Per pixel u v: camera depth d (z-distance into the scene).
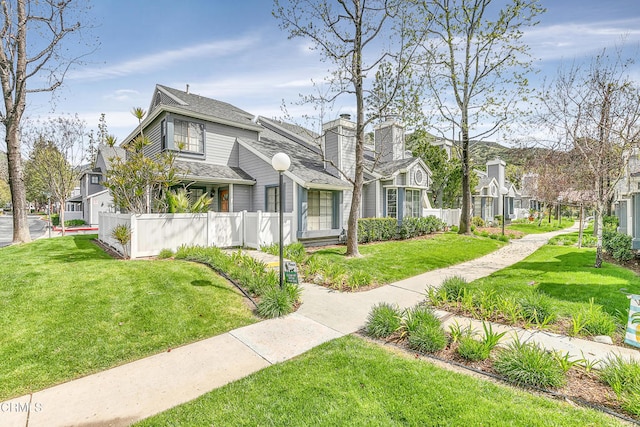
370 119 9.81
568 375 3.08
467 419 2.43
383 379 3.01
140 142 9.51
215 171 12.78
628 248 8.55
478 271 8.42
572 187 14.62
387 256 10.05
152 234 8.52
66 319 4.32
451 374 3.13
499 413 2.50
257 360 3.52
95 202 25.34
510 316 4.65
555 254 10.53
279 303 5.02
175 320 4.52
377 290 6.50
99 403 2.78
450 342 3.86
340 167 14.69
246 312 5.00
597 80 7.48
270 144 14.97
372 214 15.75
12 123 11.09
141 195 9.09
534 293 5.39
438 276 7.85
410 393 2.78
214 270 6.91
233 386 2.98
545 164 13.26
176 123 12.65
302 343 3.96
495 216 25.97
